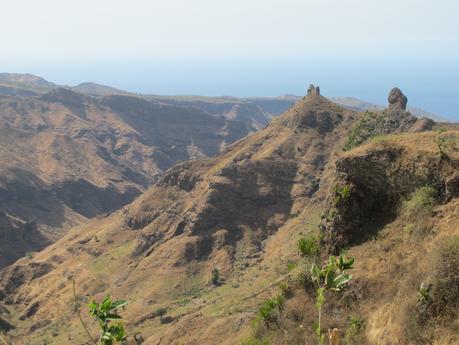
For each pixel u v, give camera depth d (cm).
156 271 11656
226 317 4784
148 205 15150
